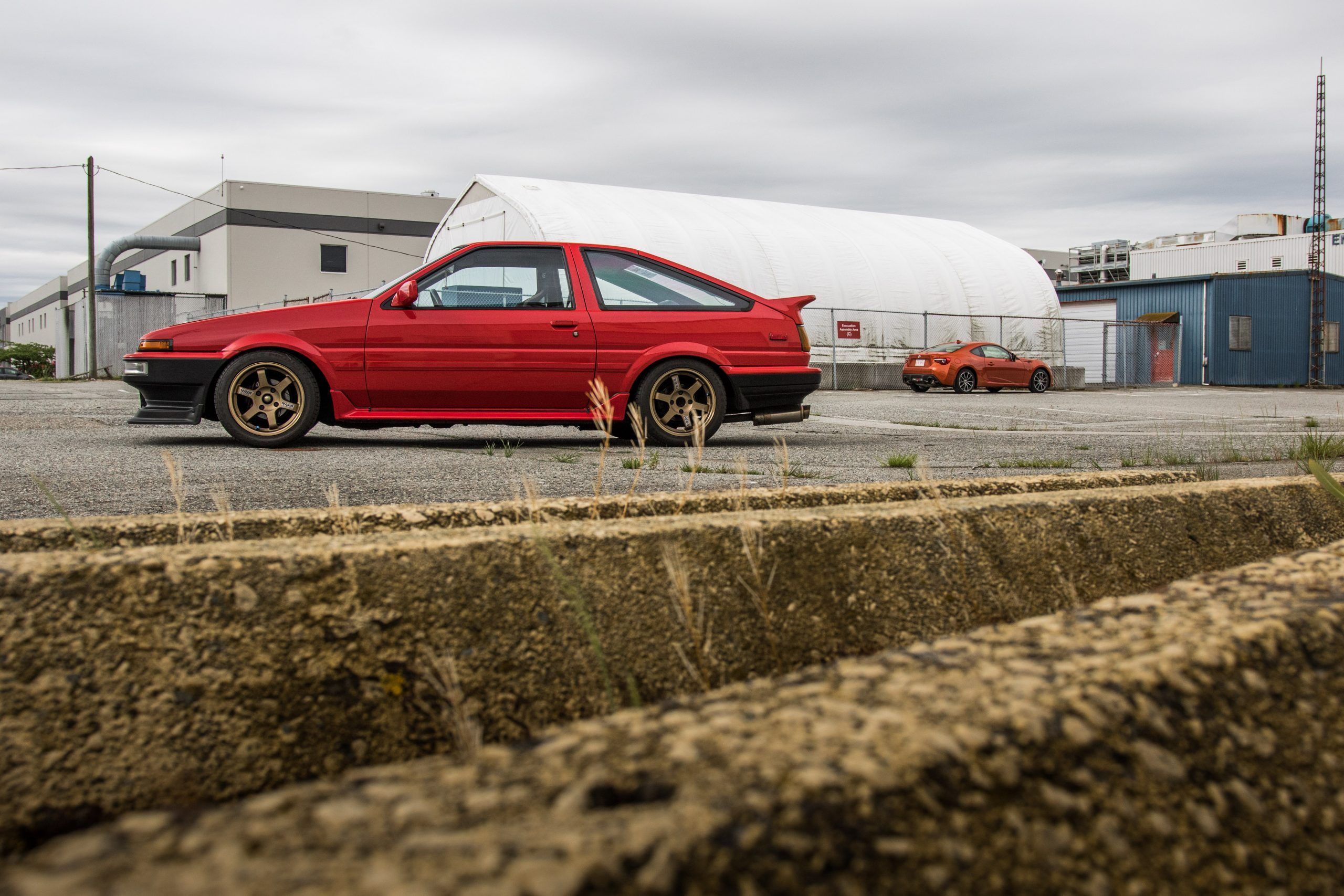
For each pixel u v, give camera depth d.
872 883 0.60
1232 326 32.91
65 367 47.66
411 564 1.31
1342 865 0.83
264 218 44.19
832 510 1.78
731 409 6.75
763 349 6.68
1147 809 0.75
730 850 0.57
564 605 1.39
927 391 23.48
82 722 1.11
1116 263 78.12
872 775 0.65
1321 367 34.78
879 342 26.36
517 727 1.32
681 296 6.67
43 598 1.14
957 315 27.44
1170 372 32.50
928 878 0.62
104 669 1.13
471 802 0.60
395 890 0.50
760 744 0.69
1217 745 0.84
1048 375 23.23
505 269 6.41
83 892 0.48
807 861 0.59
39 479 4.04
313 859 0.53
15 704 1.09
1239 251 54.06
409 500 3.63
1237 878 0.77
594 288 6.47
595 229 23.56
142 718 1.14
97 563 1.17
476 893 0.50
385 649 1.26
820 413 12.25
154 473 4.37
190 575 1.20
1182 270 56.31
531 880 0.51
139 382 5.87
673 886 0.55
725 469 4.96
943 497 2.55
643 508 2.11
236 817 0.58
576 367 6.33
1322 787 0.87
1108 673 0.84
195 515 1.89
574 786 0.62
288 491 3.79
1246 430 8.80
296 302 33.91
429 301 6.24
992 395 21.52
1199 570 2.13
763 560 1.58
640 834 0.56
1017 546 1.88
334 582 1.26
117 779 1.11
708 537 1.54
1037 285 29.53
